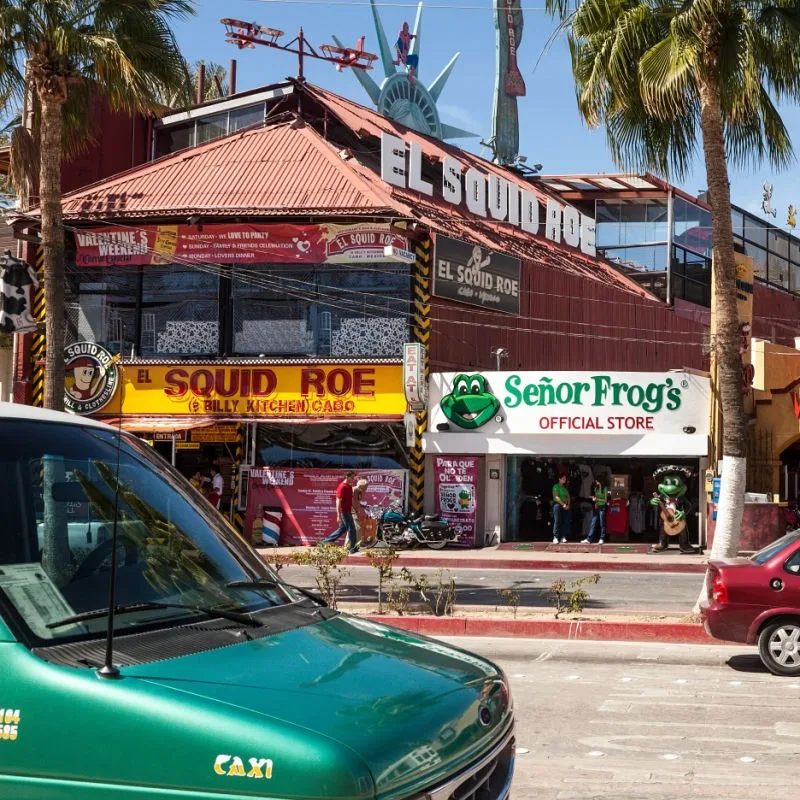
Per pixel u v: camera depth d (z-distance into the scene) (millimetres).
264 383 27266
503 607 14320
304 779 2617
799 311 48500
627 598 16891
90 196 29203
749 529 24516
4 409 3842
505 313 29844
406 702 3096
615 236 40219
